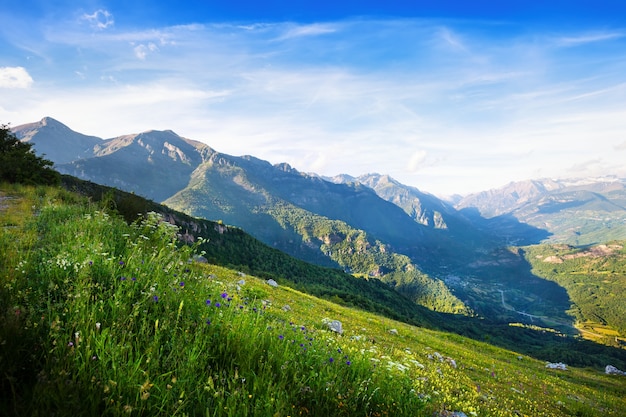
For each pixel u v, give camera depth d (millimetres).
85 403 3066
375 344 15070
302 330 7180
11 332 3387
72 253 6215
